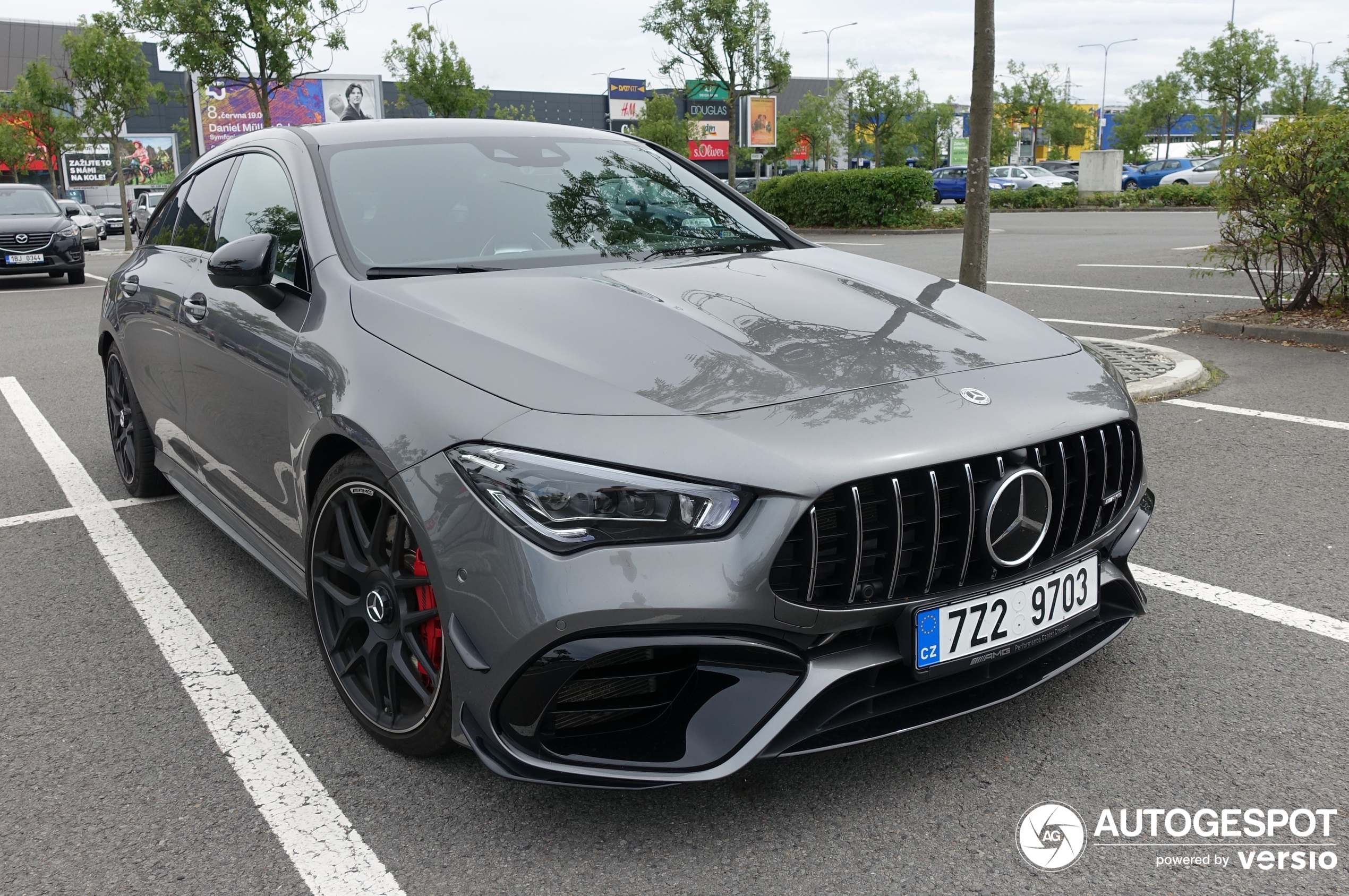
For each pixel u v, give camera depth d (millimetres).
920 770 2281
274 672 2832
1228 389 5816
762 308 2455
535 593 1852
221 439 3135
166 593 3402
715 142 43562
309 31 21375
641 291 2498
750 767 2273
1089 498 2283
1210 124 45938
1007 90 52125
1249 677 2652
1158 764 2277
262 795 2246
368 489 2258
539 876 1963
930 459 1963
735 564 1848
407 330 2305
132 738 2498
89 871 2008
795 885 1919
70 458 5133
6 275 14812
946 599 2035
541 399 1992
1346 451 4574
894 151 51406
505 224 2918
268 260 2646
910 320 2480
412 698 2312
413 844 2064
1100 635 2471
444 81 29734
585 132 3645
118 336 4133
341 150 3070
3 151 43031
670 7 25656
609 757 1953
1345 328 7066
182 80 53562
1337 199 7086
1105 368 2516
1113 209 27641
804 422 1964
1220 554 3461
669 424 1926
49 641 3061
